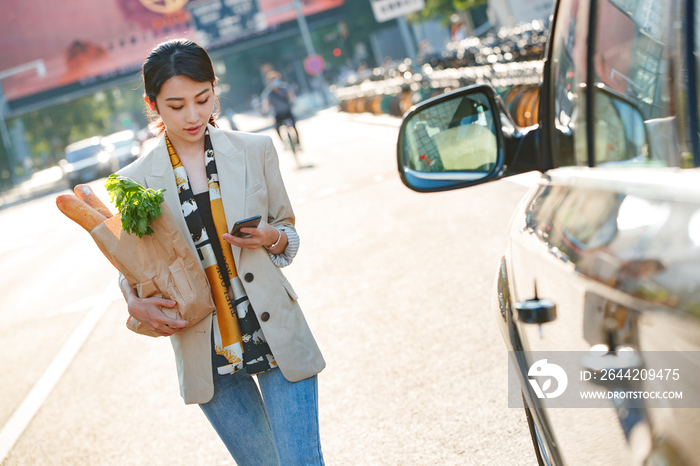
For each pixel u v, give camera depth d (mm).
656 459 1163
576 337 1443
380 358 4543
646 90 1477
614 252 1320
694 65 1248
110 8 43125
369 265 6805
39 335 7641
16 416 5246
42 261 13305
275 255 2293
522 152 2334
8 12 42594
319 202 10852
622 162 1548
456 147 2438
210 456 3805
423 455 3297
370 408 3904
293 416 2281
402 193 9906
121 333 6828
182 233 2152
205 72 2135
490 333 4480
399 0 22750
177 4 43469
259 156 2279
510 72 10883
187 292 2143
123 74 43969
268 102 18031
